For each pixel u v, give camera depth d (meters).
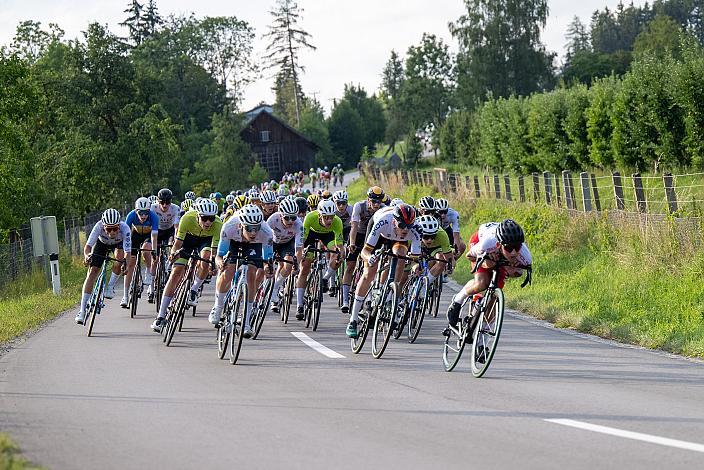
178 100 185.88
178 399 15.02
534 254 37.62
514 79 140.62
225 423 12.97
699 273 26.47
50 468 10.50
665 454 10.66
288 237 26.22
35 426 13.02
